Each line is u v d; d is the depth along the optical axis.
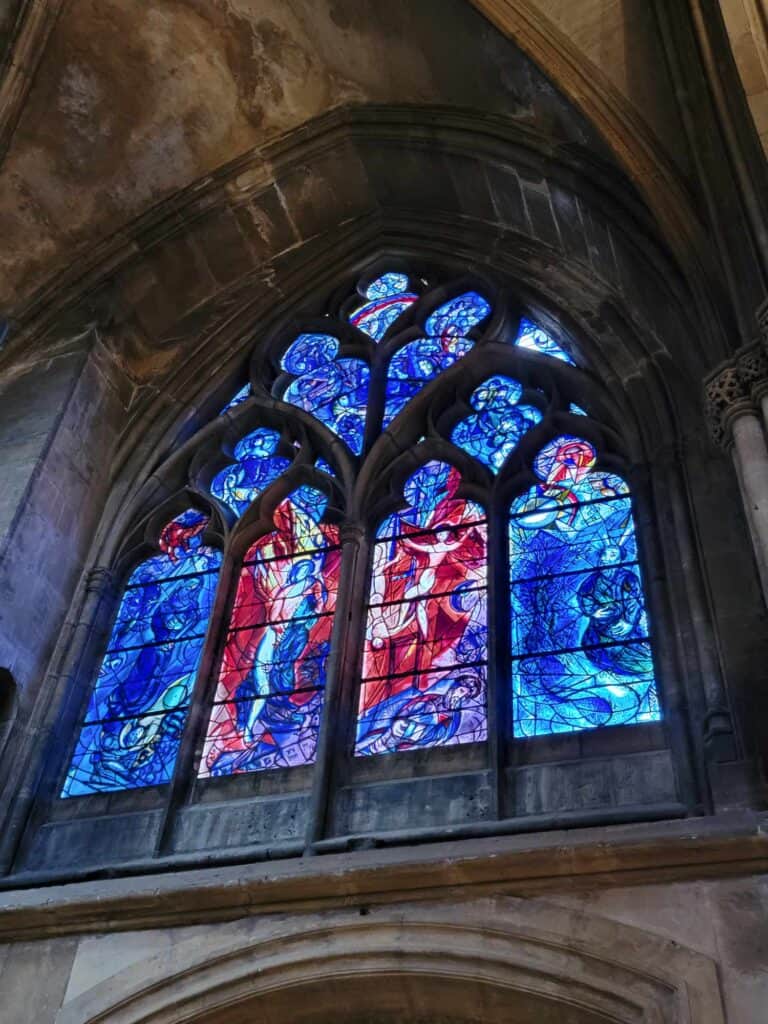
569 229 12.72
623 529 11.12
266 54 13.77
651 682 10.01
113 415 13.63
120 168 14.10
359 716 10.59
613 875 8.16
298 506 12.51
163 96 13.93
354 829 9.76
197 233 14.40
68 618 12.05
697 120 10.69
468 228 13.96
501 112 12.89
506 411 12.59
